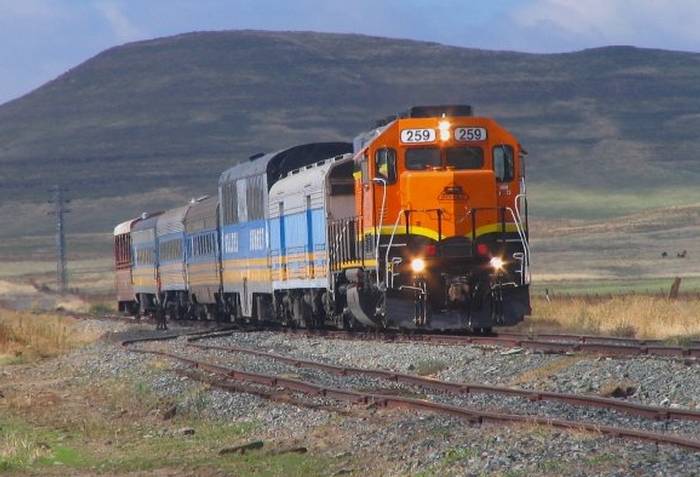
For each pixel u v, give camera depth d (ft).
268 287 445.37
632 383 224.12
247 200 468.75
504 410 200.64
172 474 171.53
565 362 255.09
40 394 294.46
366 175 329.52
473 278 322.14
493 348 288.10
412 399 207.92
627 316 395.96
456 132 325.01
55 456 193.77
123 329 561.84
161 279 629.10
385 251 322.75
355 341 350.84
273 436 199.11
